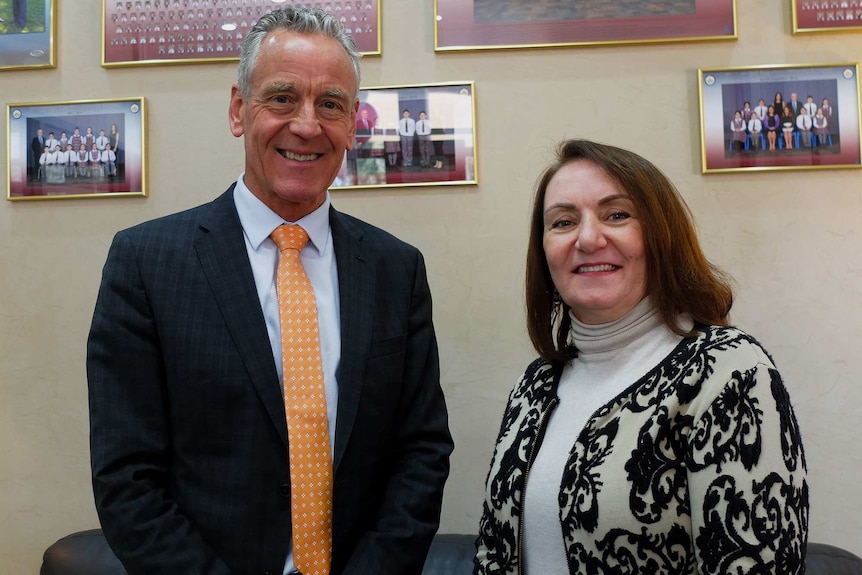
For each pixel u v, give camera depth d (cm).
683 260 111
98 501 117
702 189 192
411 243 195
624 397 106
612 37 194
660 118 194
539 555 109
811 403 188
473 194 195
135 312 124
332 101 128
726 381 96
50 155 198
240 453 121
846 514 186
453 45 195
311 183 128
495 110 196
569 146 120
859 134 190
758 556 88
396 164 195
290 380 124
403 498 129
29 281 197
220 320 124
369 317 133
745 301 190
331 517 124
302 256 134
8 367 196
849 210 190
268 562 119
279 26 128
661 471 98
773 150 190
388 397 133
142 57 198
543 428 118
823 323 189
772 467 91
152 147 198
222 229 132
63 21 201
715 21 193
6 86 200
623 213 112
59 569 172
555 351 127
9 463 195
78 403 195
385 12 198
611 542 98
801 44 193
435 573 169
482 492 191
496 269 194
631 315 113
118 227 197
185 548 115
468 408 193
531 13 196
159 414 124
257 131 126
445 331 194
